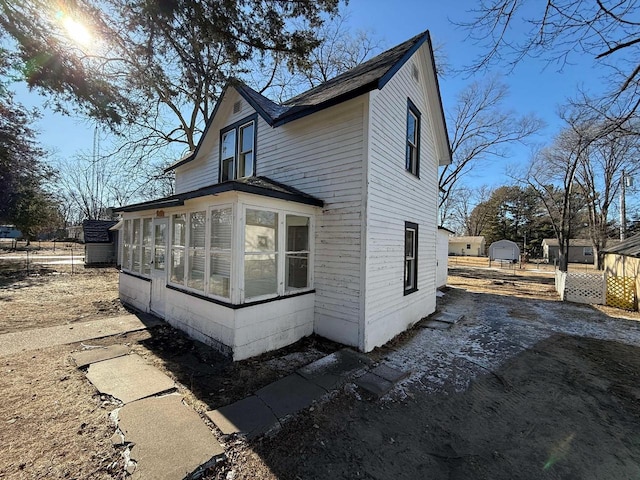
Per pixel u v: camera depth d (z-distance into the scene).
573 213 25.80
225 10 4.37
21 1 4.07
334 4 4.93
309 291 5.45
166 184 17.78
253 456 2.41
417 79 7.02
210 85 5.27
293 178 6.01
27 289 9.49
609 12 3.88
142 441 2.44
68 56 4.66
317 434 2.75
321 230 5.46
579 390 3.84
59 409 2.89
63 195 31.17
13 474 2.08
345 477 2.27
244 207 4.38
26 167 15.04
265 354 4.60
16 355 4.17
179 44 4.62
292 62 5.78
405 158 6.31
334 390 3.54
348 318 5.02
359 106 4.98
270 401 3.22
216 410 3.00
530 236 45.31
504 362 4.71
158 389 3.32
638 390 3.85
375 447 2.63
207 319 4.80
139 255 7.28
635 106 4.53
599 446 2.75
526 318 7.67
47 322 5.84
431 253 8.09
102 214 33.22
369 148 4.85
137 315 6.49
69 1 3.99
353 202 5.00
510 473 2.39
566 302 9.84
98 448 2.36
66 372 3.69
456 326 6.81
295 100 7.68
